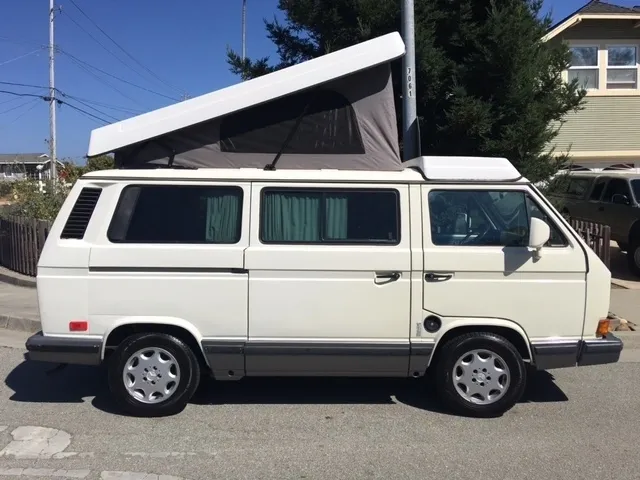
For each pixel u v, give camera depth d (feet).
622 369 21.24
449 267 16.10
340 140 18.33
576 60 59.11
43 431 15.71
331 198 16.49
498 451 14.66
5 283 35.76
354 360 16.22
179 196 16.44
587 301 16.22
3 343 24.26
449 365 16.49
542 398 18.37
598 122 59.21
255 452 14.57
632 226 37.19
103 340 16.08
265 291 16.05
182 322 16.08
